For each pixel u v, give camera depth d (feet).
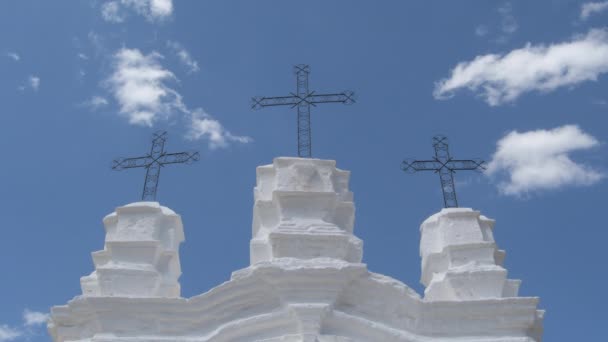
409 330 50.96
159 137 63.93
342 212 57.77
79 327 52.16
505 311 51.19
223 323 50.85
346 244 53.67
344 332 50.31
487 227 59.11
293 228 53.98
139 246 54.70
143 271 53.42
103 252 57.98
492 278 53.26
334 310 50.52
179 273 58.85
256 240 55.42
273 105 63.21
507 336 50.88
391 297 51.65
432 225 58.75
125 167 63.00
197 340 49.80
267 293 51.55
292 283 50.88
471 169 62.28
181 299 50.88
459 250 55.57
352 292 51.83
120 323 50.47
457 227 56.90
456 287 53.42
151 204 57.47
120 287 52.70
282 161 58.03
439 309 51.13
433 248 57.57
